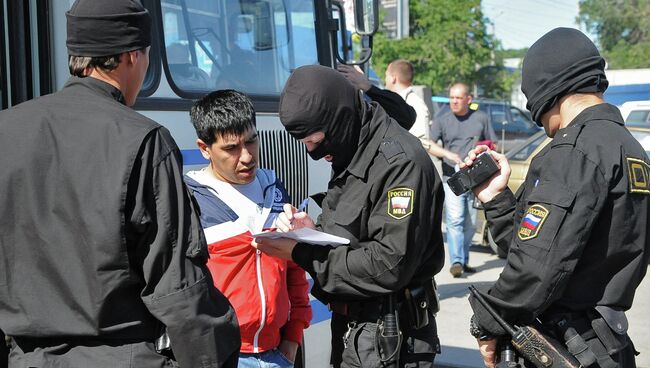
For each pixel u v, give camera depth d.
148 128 2.12
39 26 3.02
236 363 2.27
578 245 2.35
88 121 2.12
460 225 8.06
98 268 2.05
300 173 3.86
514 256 2.43
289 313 3.03
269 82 3.97
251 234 2.82
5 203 2.10
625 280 2.46
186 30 3.51
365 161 2.73
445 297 7.45
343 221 2.76
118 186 2.04
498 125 19.75
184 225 2.13
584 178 2.36
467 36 31.56
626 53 41.06
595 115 2.49
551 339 2.50
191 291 2.10
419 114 7.54
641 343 6.05
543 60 2.56
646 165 2.47
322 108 2.68
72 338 2.11
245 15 3.87
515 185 8.82
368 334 2.81
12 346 2.20
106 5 2.19
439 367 5.56
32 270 2.11
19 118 2.16
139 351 2.12
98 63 2.21
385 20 12.28
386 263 2.63
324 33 4.36
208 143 2.81
